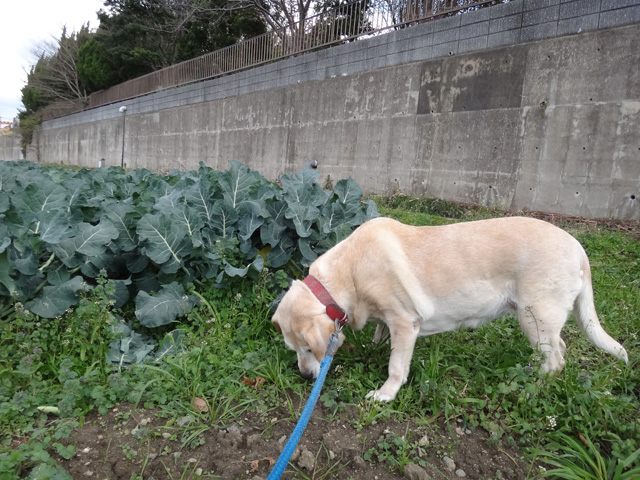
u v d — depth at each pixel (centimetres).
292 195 397
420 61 1022
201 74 1973
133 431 221
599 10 732
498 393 258
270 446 221
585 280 269
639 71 688
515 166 854
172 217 357
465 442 231
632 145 698
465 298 268
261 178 519
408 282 265
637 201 695
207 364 284
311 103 1331
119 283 336
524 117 834
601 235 602
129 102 2408
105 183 507
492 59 881
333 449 220
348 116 1212
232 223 395
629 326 351
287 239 395
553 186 798
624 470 208
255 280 365
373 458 217
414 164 1046
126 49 2877
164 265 344
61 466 196
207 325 325
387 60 1105
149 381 255
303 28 1440
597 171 740
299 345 273
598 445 226
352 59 1202
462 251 269
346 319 275
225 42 2431
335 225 405
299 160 1392
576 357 314
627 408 242
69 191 405
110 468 201
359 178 1188
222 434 228
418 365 285
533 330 260
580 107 757
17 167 657
